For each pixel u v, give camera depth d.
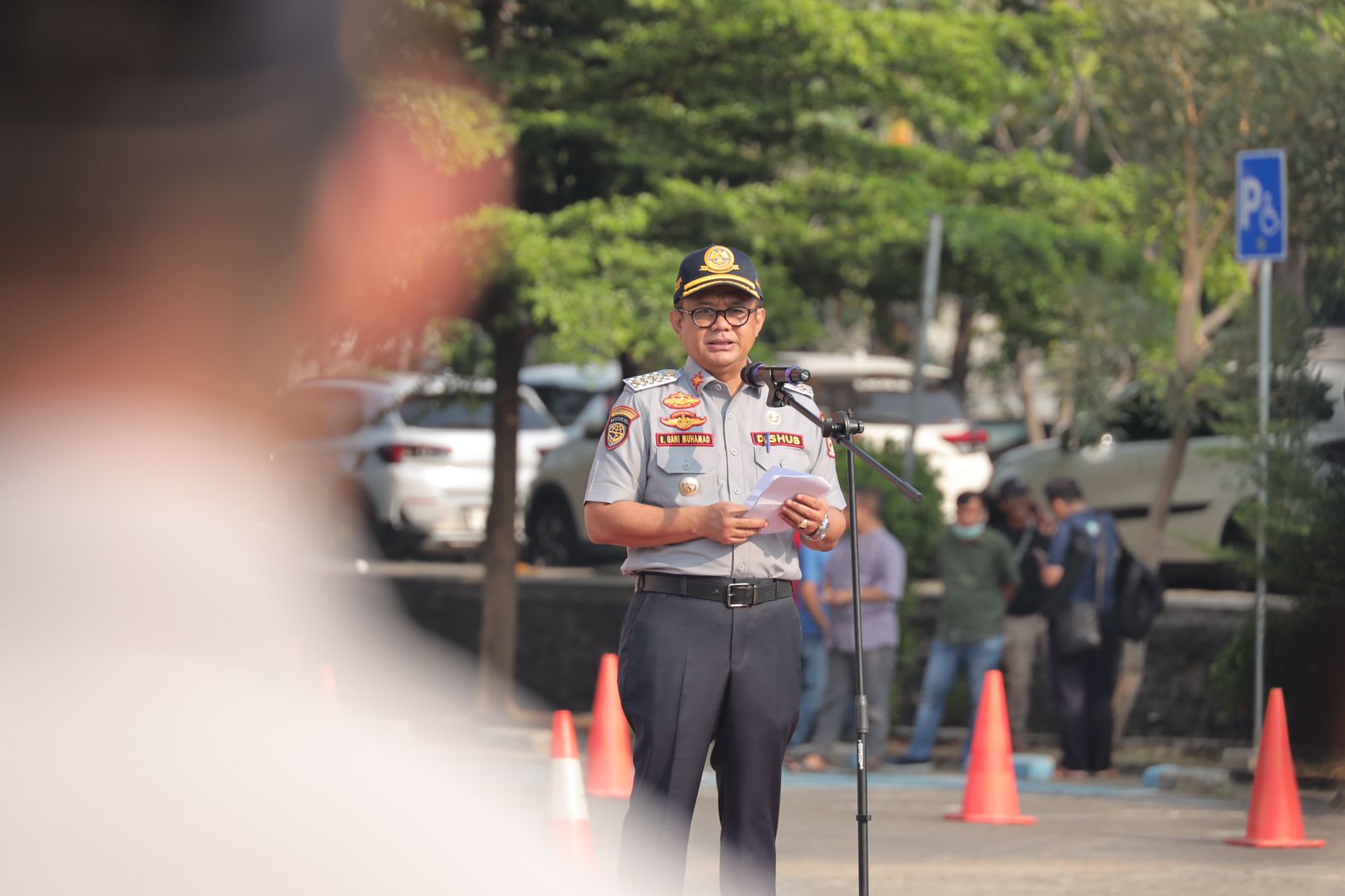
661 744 15.68
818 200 42.03
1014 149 73.50
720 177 42.88
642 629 15.80
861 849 15.96
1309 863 22.88
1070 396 42.75
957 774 35.25
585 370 49.56
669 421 15.89
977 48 41.06
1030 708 41.84
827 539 16.08
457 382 46.31
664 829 15.73
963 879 21.78
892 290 44.47
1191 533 45.66
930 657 36.78
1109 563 34.75
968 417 54.03
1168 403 40.38
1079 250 42.75
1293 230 36.75
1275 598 33.62
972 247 41.22
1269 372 35.06
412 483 55.00
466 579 50.41
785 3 39.06
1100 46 40.34
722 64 40.88
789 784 32.84
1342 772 30.47
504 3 40.88
